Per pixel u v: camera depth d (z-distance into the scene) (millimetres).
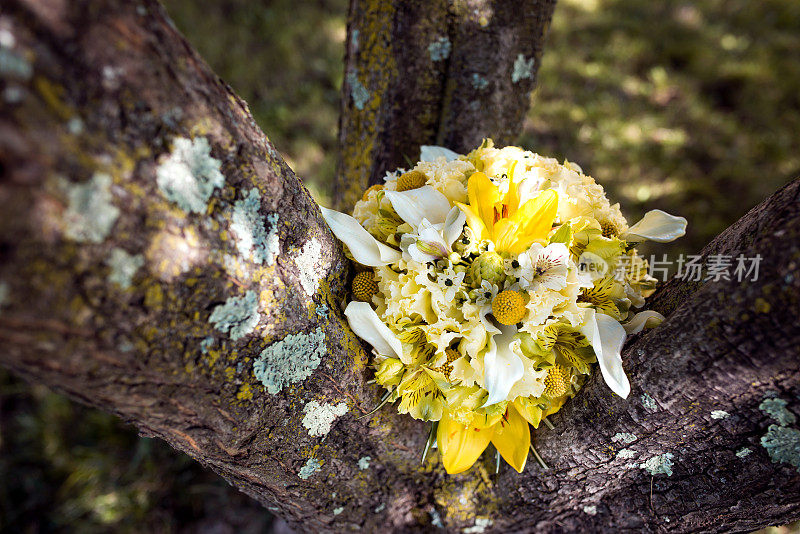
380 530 614
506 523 613
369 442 539
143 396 395
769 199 429
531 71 708
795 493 450
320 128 1478
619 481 533
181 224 360
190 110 359
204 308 385
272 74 1599
